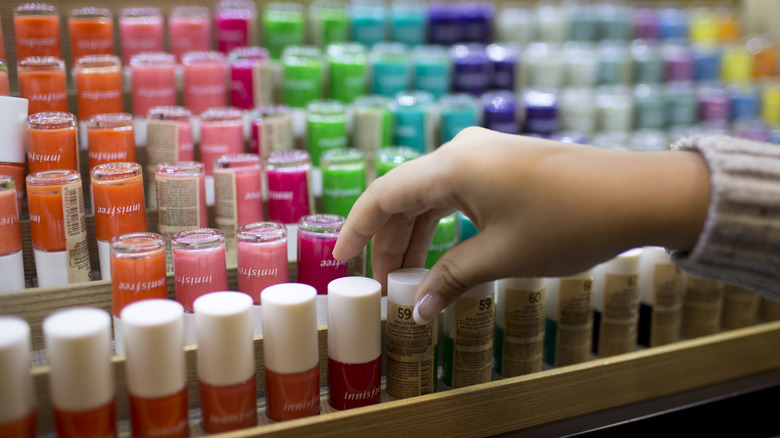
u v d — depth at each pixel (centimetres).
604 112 149
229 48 115
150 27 100
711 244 55
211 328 64
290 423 65
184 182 78
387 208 65
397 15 139
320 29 128
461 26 145
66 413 59
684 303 101
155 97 93
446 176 59
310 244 78
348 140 116
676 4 179
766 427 95
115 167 78
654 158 58
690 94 157
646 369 86
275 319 67
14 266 73
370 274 86
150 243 70
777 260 55
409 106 115
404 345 73
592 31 161
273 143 98
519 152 58
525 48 156
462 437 74
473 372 78
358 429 68
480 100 138
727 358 94
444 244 89
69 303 74
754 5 180
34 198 73
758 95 164
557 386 79
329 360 73
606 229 56
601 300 90
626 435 82
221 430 66
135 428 63
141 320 61
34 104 83
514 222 57
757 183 53
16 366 56
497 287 84
